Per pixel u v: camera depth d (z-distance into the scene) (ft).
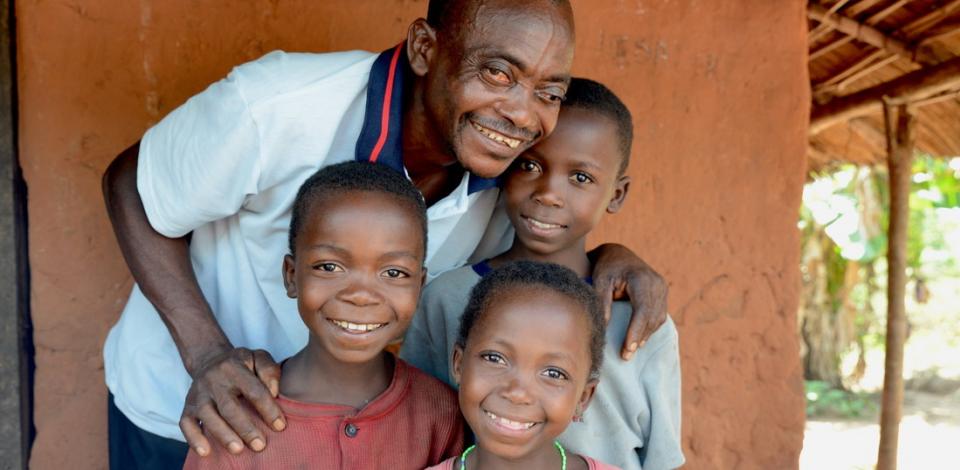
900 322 16.01
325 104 6.39
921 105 16.51
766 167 11.21
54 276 9.28
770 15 11.14
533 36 5.94
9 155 9.11
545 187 6.92
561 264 7.20
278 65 6.47
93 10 9.16
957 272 37.91
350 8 10.02
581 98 7.04
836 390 31.22
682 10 10.96
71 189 9.25
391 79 6.44
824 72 17.24
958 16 13.79
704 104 11.07
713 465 11.11
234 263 7.19
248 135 6.23
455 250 7.77
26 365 9.41
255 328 7.27
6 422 9.29
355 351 6.04
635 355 7.06
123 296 9.48
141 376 7.20
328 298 5.96
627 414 7.06
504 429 5.87
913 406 30.01
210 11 9.53
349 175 6.13
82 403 9.45
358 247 5.89
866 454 25.17
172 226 6.72
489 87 6.04
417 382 6.59
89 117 9.25
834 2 14.47
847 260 31.19
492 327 5.94
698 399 11.09
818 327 31.78
